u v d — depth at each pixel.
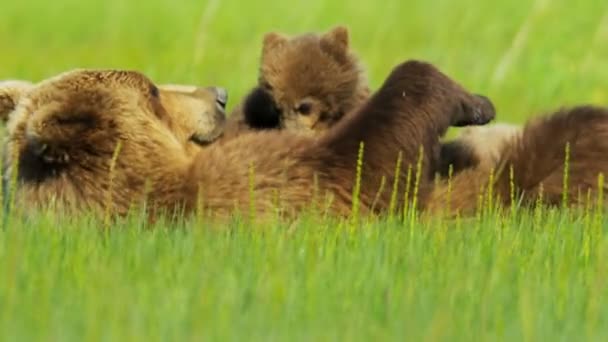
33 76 28.14
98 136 12.59
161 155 12.77
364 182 12.85
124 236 11.65
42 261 10.73
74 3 38.62
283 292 9.71
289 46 16.44
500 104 26.09
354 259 10.79
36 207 12.57
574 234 11.95
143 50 33.34
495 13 35.72
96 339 8.62
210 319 9.12
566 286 10.14
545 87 27.48
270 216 12.62
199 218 11.71
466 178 13.44
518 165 13.52
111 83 12.90
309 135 13.59
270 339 8.84
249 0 39.75
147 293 9.71
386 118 13.04
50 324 9.09
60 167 12.61
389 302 9.59
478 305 9.60
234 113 16.14
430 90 13.32
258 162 12.83
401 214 12.89
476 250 11.21
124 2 38.91
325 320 9.28
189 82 26.22
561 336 9.11
